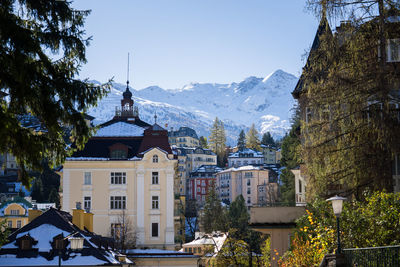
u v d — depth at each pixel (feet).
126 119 321.93
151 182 257.75
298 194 167.94
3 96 61.31
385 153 93.56
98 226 255.09
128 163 258.57
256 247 255.70
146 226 255.29
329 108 97.86
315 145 98.27
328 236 82.28
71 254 149.28
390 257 59.82
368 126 92.94
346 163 95.25
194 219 552.41
